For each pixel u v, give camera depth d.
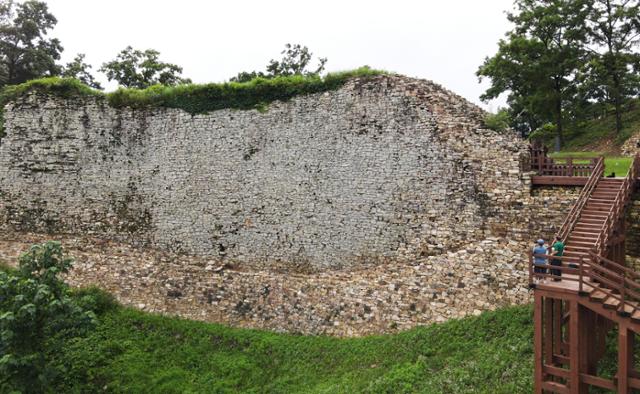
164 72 39.22
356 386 13.55
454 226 16.45
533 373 11.34
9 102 24.05
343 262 18.31
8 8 42.38
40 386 14.27
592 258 10.05
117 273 21.34
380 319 16.44
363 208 18.14
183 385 16.12
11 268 22.55
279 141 19.83
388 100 17.89
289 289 18.48
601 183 13.94
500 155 15.91
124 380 16.61
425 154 17.14
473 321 14.55
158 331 18.89
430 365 13.43
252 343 17.36
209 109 21.06
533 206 15.22
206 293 19.67
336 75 19.06
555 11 28.92
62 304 14.60
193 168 21.17
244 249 20.09
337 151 18.77
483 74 31.30
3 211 23.92
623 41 29.50
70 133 23.06
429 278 16.12
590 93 30.31
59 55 45.47
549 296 10.13
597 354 11.77
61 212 23.06
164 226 21.47
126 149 22.27
